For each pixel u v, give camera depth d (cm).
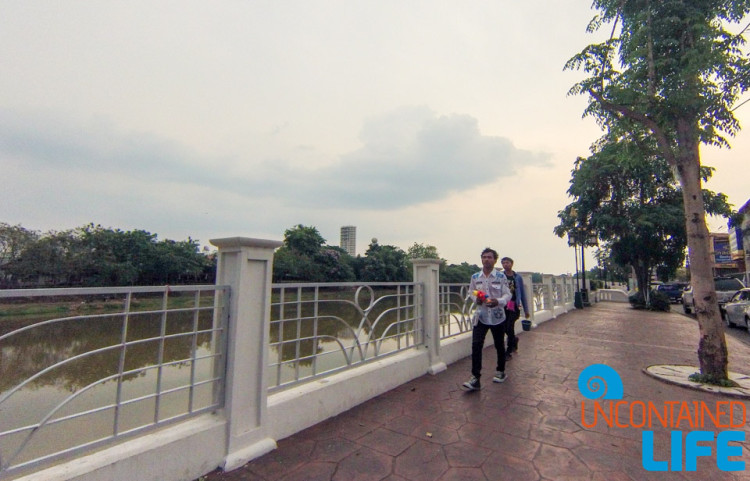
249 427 279
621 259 1931
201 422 259
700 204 498
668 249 1758
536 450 289
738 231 2322
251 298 287
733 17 485
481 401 399
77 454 200
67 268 2030
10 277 1866
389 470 259
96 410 213
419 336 511
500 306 456
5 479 181
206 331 269
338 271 3850
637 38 523
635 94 503
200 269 2827
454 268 5741
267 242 294
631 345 739
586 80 551
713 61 467
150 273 2541
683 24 497
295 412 317
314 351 354
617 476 253
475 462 270
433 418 351
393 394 419
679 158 511
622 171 1720
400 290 481
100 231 2395
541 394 424
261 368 289
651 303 1703
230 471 255
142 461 220
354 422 340
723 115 492
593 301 2206
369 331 426
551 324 1076
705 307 480
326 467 262
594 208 1892
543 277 1257
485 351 666
